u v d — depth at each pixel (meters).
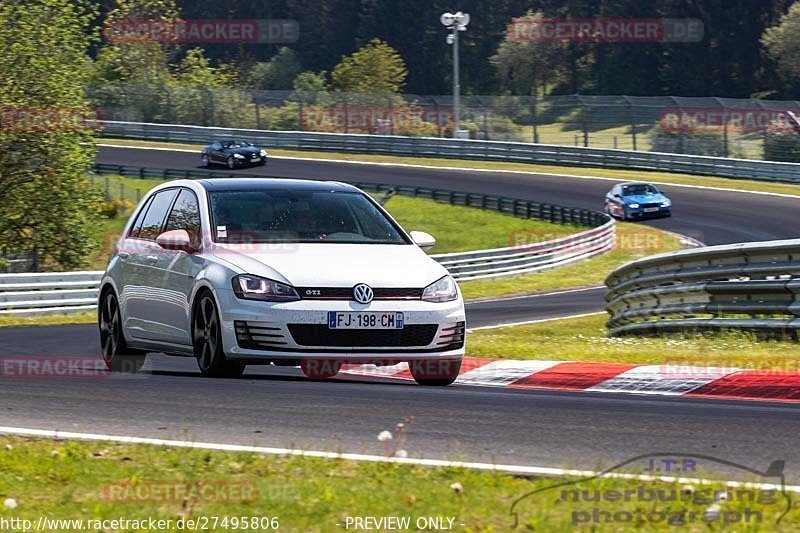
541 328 63.25
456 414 24.28
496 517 15.57
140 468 19.00
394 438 21.58
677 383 31.23
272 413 24.22
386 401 25.92
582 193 174.00
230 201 31.19
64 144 113.81
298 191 32.25
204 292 29.08
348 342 27.75
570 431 22.41
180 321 30.31
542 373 33.84
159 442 20.97
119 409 24.94
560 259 119.44
